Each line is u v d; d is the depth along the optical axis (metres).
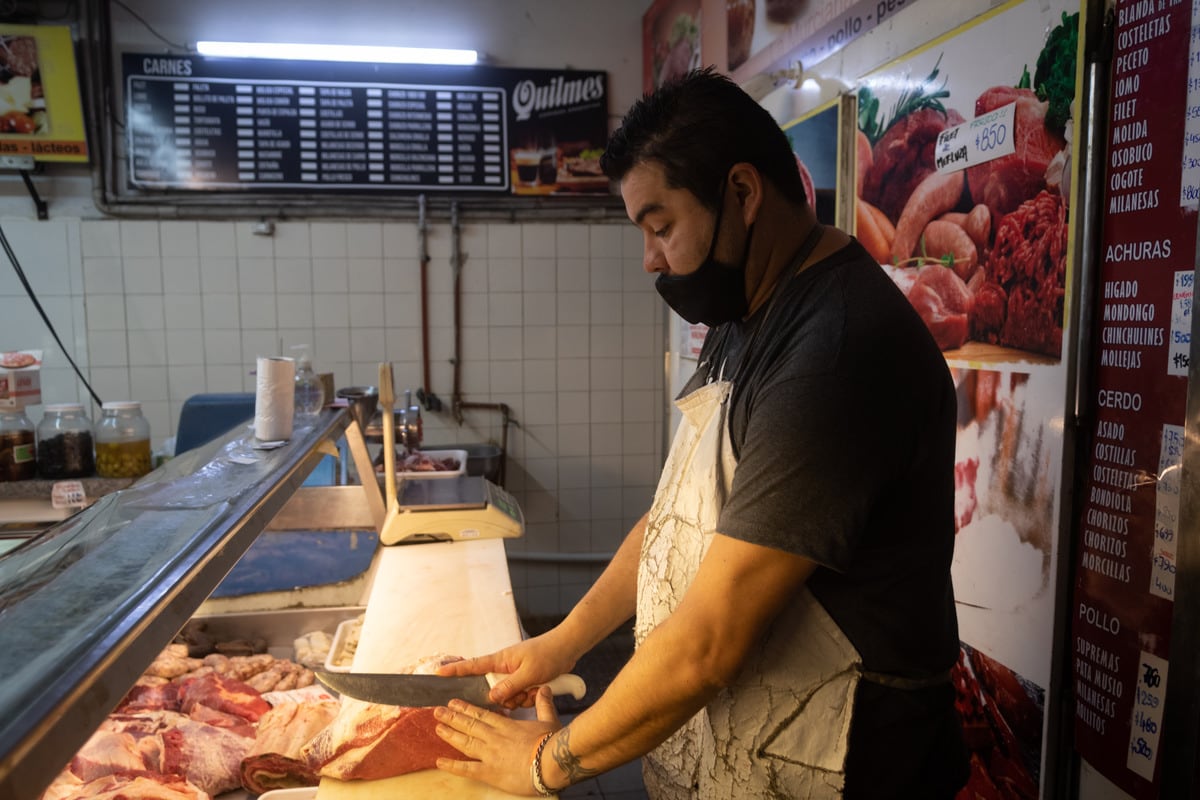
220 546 0.95
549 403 4.10
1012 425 1.79
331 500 2.24
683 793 1.16
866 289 0.95
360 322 3.90
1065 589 1.65
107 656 0.64
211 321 3.79
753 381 0.99
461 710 1.14
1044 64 1.65
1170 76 1.38
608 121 4.03
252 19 3.73
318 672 1.24
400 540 2.21
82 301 3.70
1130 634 1.49
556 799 1.05
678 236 0.99
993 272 1.82
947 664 1.06
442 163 3.87
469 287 3.97
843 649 0.99
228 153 3.71
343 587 1.91
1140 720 1.47
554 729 1.12
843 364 0.88
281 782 1.26
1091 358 1.57
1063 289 1.62
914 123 2.08
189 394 3.80
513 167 3.92
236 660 1.68
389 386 2.17
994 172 1.80
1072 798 1.67
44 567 0.86
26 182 3.55
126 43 3.65
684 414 1.20
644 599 1.19
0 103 3.45
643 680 0.94
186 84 3.65
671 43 3.69
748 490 0.89
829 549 0.86
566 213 4.00
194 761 1.29
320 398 2.02
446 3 3.87
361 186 3.82
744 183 0.97
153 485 1.25
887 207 2.21
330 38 3.81
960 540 1.98
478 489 2.46
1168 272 1.40
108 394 3.76
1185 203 1.36
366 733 1.13
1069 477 1.62
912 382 0.91
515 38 3.93
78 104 3.50
